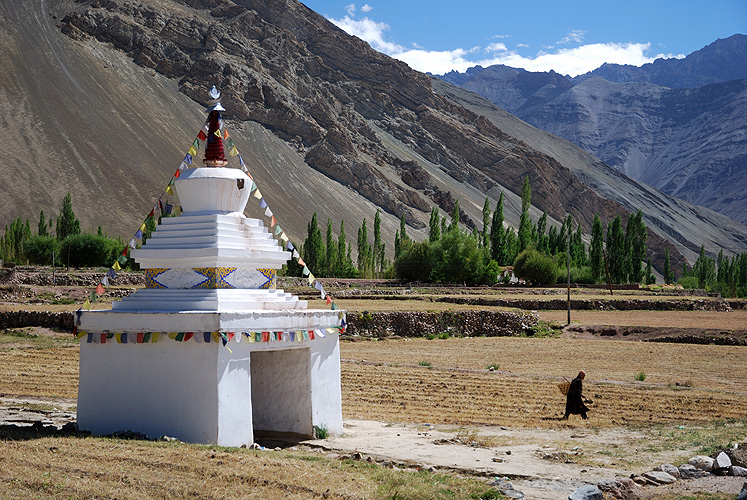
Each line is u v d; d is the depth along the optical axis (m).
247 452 13.30
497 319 49.31
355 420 19.72
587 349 41.06
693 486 12.16
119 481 11.16
